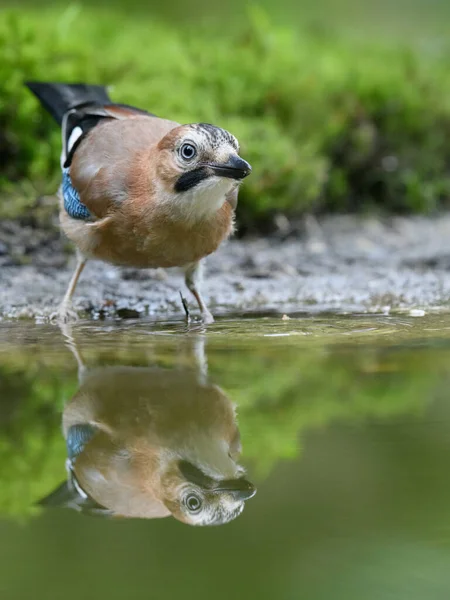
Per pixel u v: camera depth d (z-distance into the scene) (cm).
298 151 1559
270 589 460
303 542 498
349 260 1388
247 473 587
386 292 1202
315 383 759
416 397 729
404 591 460
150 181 986
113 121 1093
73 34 1644
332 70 1788
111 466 600
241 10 2305
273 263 1351
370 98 1742
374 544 493
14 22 1510
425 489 549
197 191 963
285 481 565
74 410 699
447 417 676
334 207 1673
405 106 1750
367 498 536
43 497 558
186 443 632
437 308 1096
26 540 506
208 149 956
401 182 1716
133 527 521
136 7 2278
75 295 1165
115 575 462
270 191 1483
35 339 934
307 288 1227
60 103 1204
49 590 450
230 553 484
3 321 1052
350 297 1177
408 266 1362
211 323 1019
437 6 2623
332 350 865
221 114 1597
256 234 1505
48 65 1496
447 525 505
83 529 518
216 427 657
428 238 1548
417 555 484
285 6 2512
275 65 1738
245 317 1057
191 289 1084
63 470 592
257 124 1545
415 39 2270
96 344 905
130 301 1155
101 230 1020
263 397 728
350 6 2608
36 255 1300
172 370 802
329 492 552
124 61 1575
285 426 670
